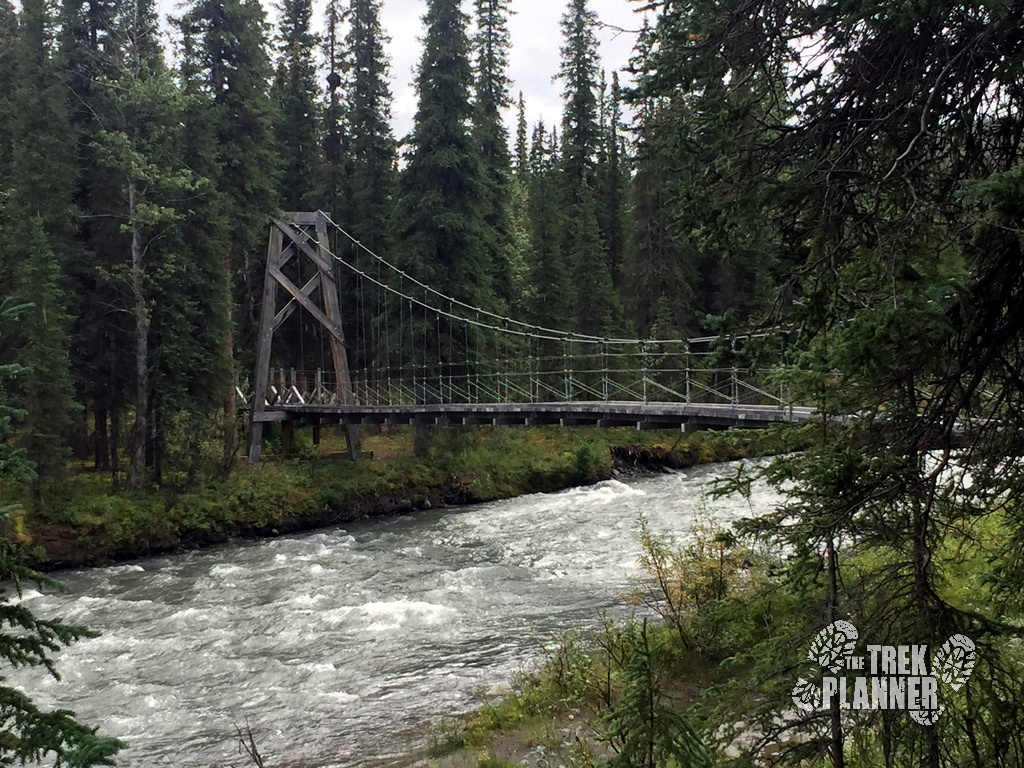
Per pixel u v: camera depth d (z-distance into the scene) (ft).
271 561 51.60
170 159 69.10
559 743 20.29
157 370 64.54
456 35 84.28
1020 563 9.52
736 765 8.80
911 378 7.88
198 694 28.86
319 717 26.30
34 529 52.19
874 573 8.65
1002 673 8.13
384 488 71.82
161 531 57.31
